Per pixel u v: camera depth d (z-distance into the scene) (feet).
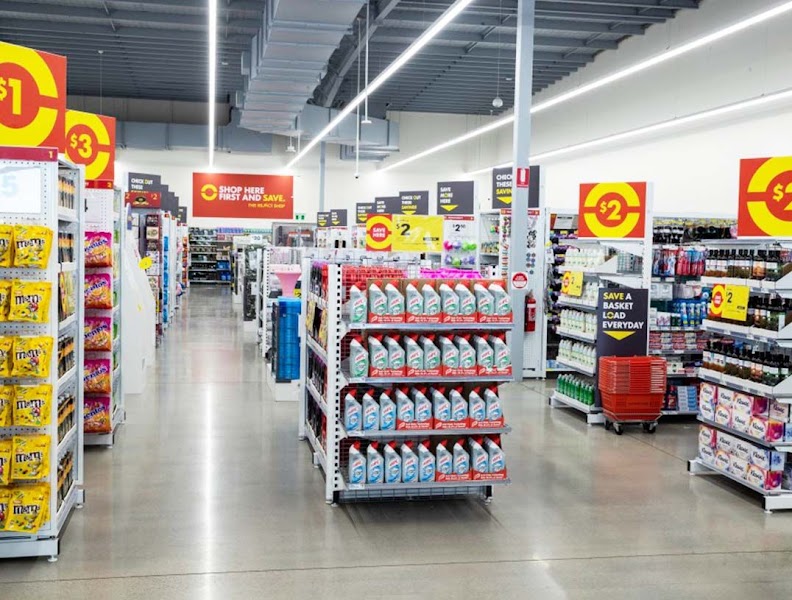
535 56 61.46
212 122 58.18
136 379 30.96
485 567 14.60
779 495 18.20
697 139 51.37
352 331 18.88
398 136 82.43
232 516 17.12
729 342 22.06
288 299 30.60
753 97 44.91
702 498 19.06
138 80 71.92
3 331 14.51
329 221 77.30
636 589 13.76
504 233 37.32
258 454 22.31
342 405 17.89
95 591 13.26
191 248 103.04
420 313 17.40
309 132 70.59
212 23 34.14
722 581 14.17
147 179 57.16
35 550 14.58
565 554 15.31
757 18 27.78
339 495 18.10
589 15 49.06
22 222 14.55
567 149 61.62
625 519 17.43
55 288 14.64
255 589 13.46
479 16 48.52
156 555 14.88
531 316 36.37
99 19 48.70
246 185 84.69
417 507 17.97
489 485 18.34
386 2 45.01
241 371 36.78
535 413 28.91
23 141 18.95
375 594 13.34
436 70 63.36
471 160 93.86
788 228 19.07
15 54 18.70
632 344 27.02
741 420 19.31
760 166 19.38
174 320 59.11
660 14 50.55
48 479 14.61
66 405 16.44
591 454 23.09
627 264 28.89
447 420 17.47
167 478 19.86
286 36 39.32
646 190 27.40
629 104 59.11
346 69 59.93
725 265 21.49
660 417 28.66
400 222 38.93
